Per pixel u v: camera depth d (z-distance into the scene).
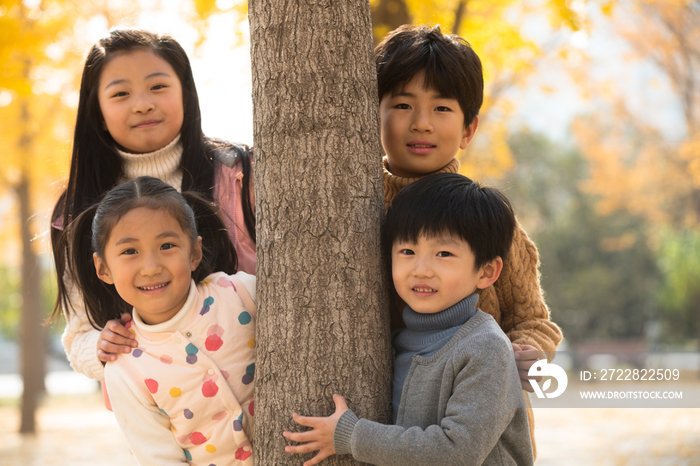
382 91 2.22
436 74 2.13
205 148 2.49
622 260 26.12
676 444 6.99
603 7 5.20
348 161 1.76
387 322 1.84
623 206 20.20
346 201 1.75
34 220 10.38
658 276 25.27
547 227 27.17
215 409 1.88
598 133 19.78
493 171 8.79
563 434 7.84
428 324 1.82
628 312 26.09
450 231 1.77
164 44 2.40
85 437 9.20
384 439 1.61
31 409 10.02
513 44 6.25
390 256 1.89
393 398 1.85
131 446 1.88
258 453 1.79
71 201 2.40
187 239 1.89
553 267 26.27
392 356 1.97
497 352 1.70
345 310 1.73
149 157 2.39
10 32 4.96
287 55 1.75
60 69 6.90
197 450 1.91
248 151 2.52
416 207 1.79
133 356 1.90
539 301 2.26
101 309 2.19
